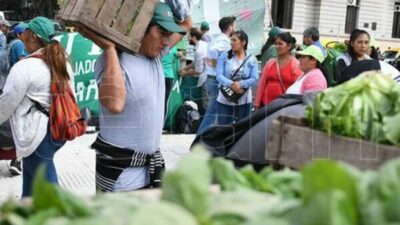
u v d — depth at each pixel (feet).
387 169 3.76
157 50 9.96
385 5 116.16
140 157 10.01
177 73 27.94
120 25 9.44
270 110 10.16
